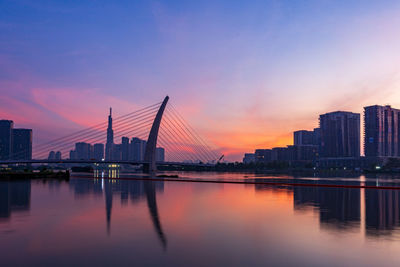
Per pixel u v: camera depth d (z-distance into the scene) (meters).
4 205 25.45
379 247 12.94
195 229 16.17
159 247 12.80
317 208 24.12
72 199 30.09
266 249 12.62
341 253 12.12
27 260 11.11
